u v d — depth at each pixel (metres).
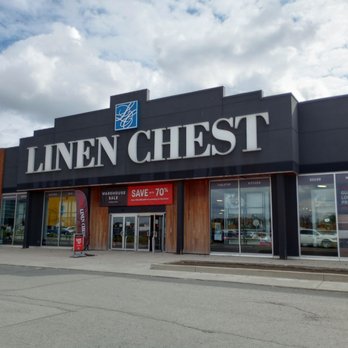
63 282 11.82
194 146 20.28
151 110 22.00
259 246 19.03
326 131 18.28
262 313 7.74
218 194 20.48
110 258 18.86
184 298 9.26
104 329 6.41
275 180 18.97
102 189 24.27
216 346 5.61
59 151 25.17
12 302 8.62
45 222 26.67
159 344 5.66
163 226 22.16
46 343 5.64
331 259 17.48
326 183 18.03
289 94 18.19
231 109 19.58
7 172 29.52
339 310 8.06
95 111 24.11
